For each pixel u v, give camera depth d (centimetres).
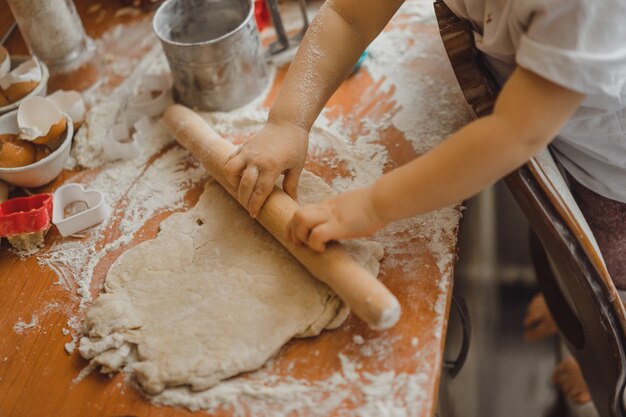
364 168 96
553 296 118
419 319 78
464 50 77
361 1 89
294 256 83
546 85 66
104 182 102
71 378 80
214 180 97
